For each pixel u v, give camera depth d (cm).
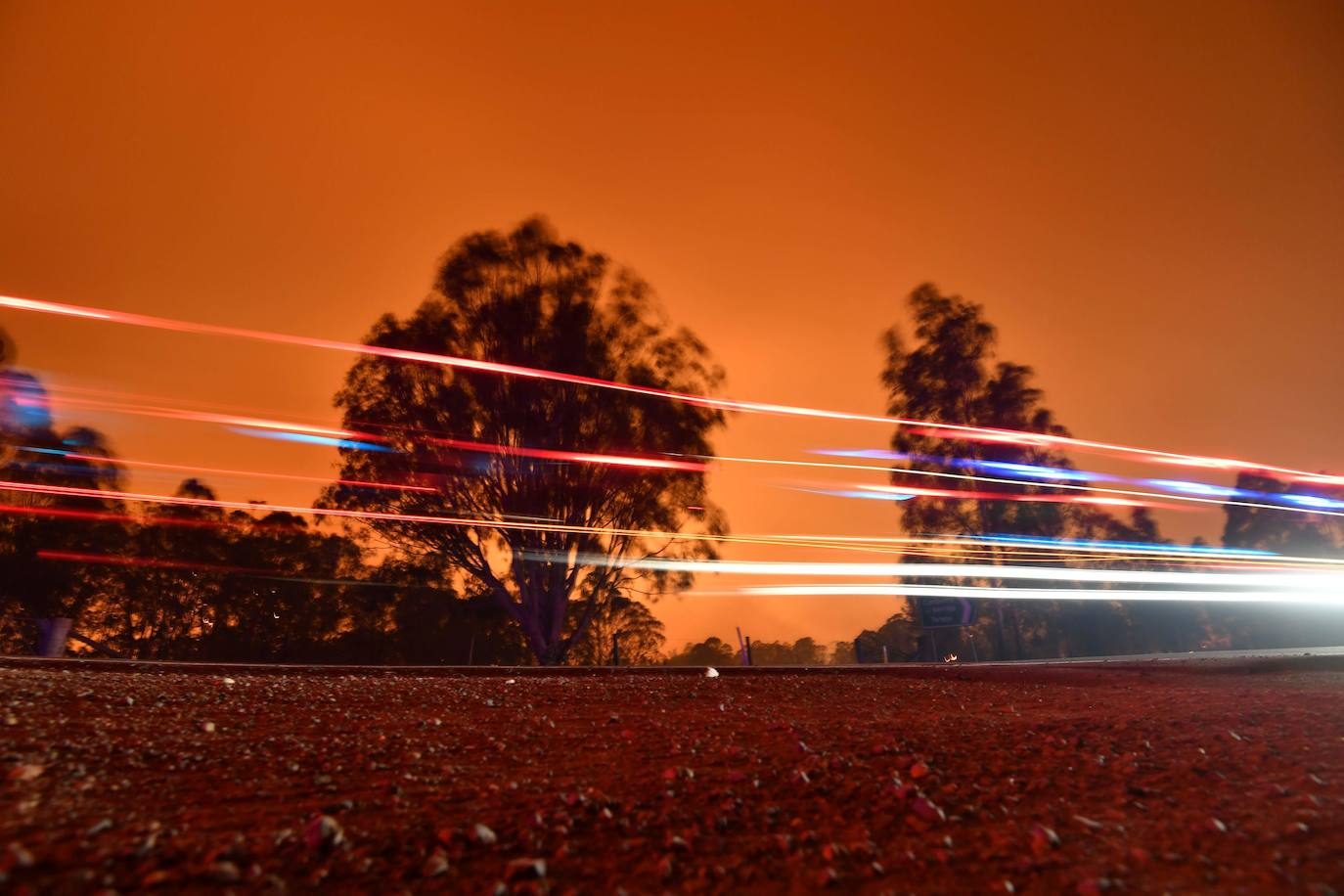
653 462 2742
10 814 319
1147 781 427
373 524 2716
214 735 494
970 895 282
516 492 2662
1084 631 3241
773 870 304
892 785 406
